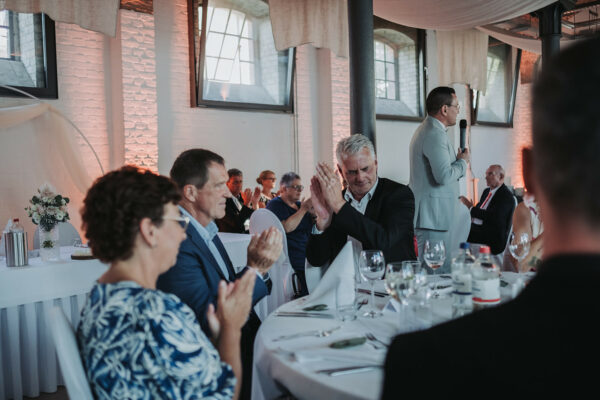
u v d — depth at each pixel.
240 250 3.82
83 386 1.06
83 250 3.32
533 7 5.67
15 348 2.88
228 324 1.32
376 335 1.48
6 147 4.88
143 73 5.57
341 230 2.30
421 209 3.76
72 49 5.34
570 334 0.43
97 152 5.52
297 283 3.87
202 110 6.23
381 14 5.76
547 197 0.46
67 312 3.09
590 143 0.42
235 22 6.52
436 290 1.94
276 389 1.43
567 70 0.44
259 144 6.77
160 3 5.86
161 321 1.06
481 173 9.78
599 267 0.42
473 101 9.41
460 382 0.47
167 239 1.22
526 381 0.44
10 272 2.85
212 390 1.10
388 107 8.20
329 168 2.31
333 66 7.26
